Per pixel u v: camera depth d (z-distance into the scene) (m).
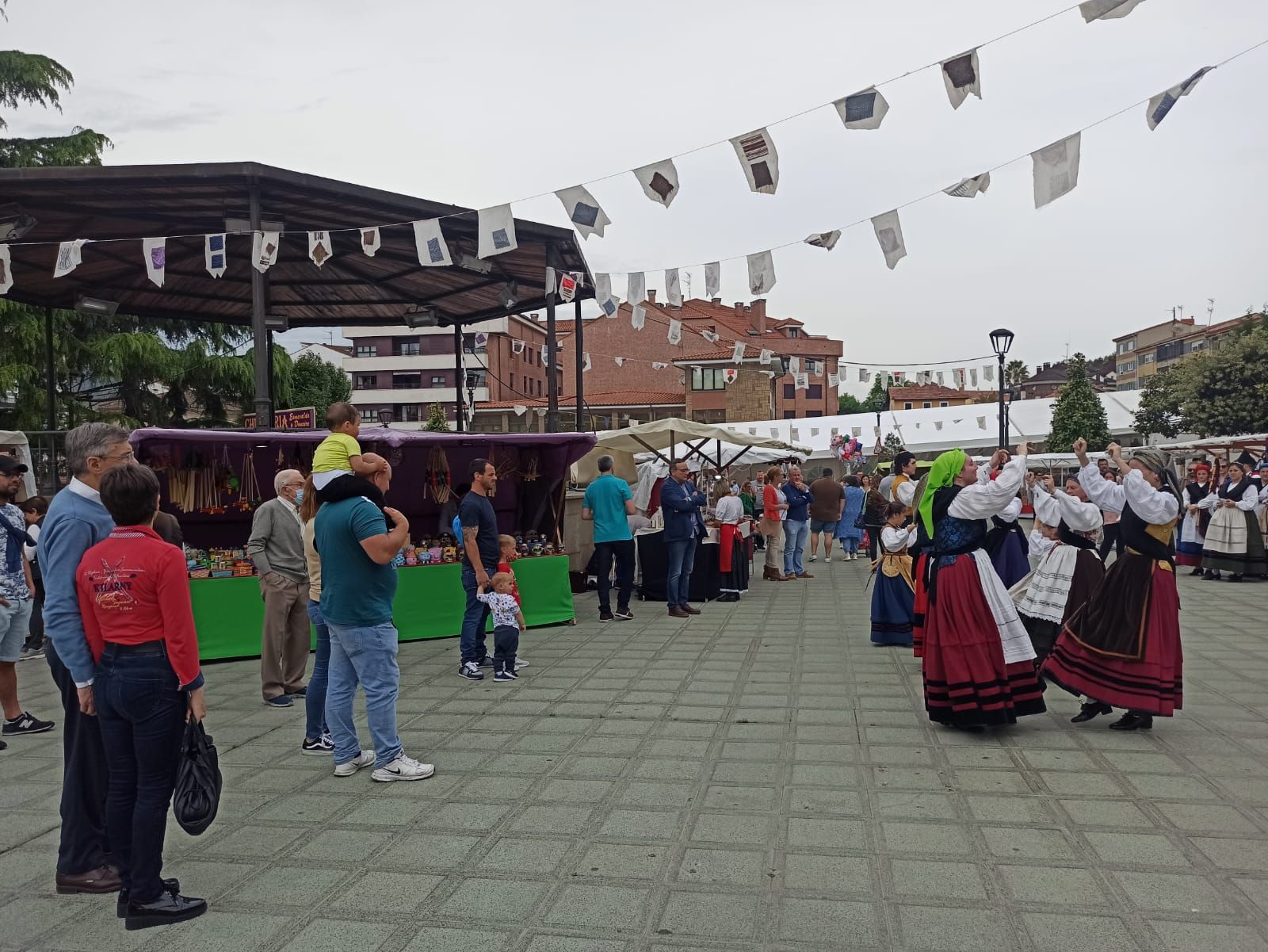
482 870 3.62
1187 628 9.11
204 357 22.23
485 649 7.48
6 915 3.38
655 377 49.06
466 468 10.65
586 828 4.04
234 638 8.07
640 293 9.06
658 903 3.31
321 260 8.91
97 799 3.53
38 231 10.98
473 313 16.12
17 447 12.06
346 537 4.70
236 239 11.66
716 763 4.91
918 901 3.27
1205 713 5.84
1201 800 4.24
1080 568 6.53
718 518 11.71
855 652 8.00
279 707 6.41
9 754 5.40
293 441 8.58
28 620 5.82
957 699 5.28
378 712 4.75
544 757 5.08
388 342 63.06
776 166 6.36
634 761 4.98
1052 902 3.24
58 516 3.25
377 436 9.13
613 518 9.89
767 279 8.08
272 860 3.78
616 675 7.14
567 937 3.08
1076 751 5.04
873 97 5.71
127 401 21.98
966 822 4.01
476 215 9.11
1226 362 30.89
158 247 8.46
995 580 5.39
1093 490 5.52
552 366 11.80
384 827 4.11
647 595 11.57
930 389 62.25
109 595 3.15
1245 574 13.13
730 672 7.19
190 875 3.64
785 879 3.48
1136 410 36.88
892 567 8.27
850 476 17.39
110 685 3.16
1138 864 3.54
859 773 4.71
